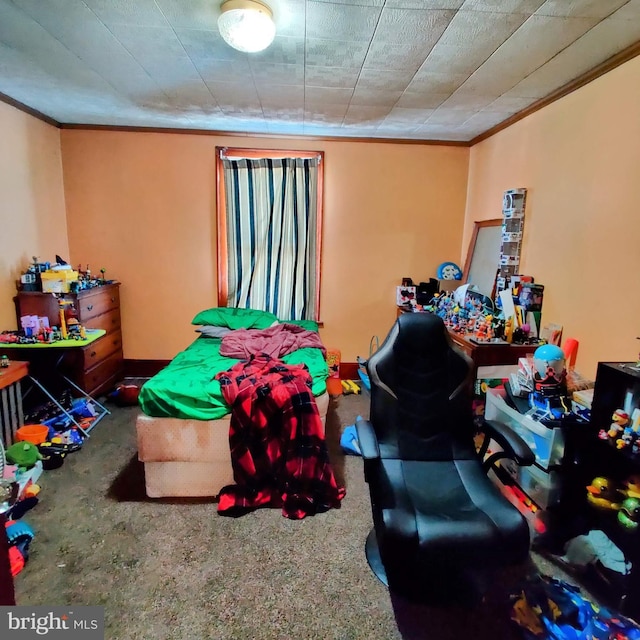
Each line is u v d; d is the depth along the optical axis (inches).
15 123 121.2
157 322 159.3
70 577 67.1
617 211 82.5
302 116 128.4
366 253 159.0
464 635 58.7
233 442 84.9
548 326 102.7
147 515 82.7
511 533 55.7
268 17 69.2
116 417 128.5
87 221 150.5
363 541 77.0
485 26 73.2
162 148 148.0
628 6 66.1
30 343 109.2
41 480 94.2
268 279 158.1
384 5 67.5
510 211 116.3
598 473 71.1
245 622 60.1
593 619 57.6
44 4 69.5
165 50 85.7
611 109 84.1
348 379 165.8
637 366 67.7
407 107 116.7
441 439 74.7
